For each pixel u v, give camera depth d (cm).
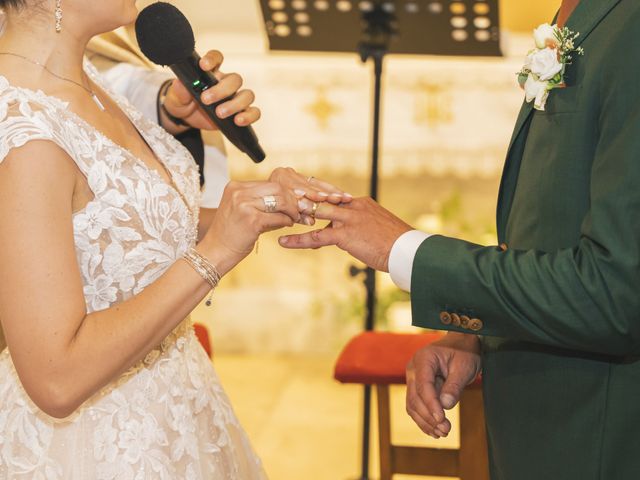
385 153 484
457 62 480
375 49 339
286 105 486
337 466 391
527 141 166
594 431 154
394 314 496
